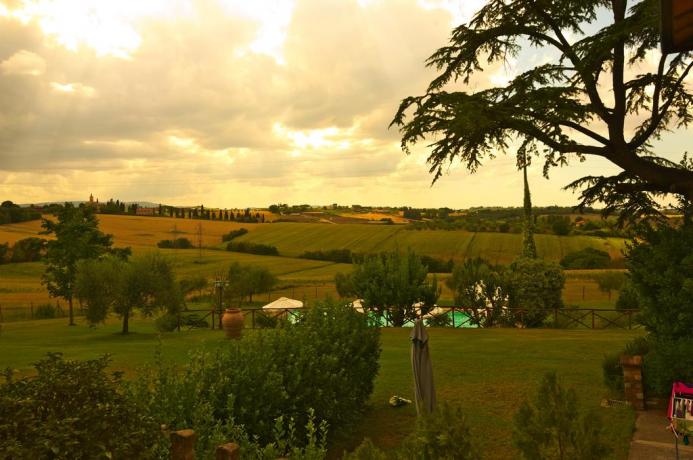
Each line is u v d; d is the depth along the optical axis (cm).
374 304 2833
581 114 1358
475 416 1121
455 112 1262
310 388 923
